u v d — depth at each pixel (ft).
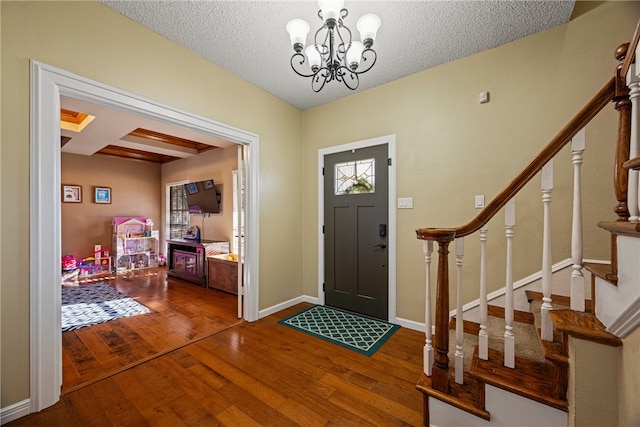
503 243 7.36
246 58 8.16
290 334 8.51
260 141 9.90
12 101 4.89
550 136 6.86
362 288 10.17
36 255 5.10
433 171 8.56
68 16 5.58
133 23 6.59
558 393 3.78
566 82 6.68
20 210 4.97
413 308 8.94
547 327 4.26
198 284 14.99
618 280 3.20
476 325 6.48
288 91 10.17
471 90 7.93
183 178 19.62
